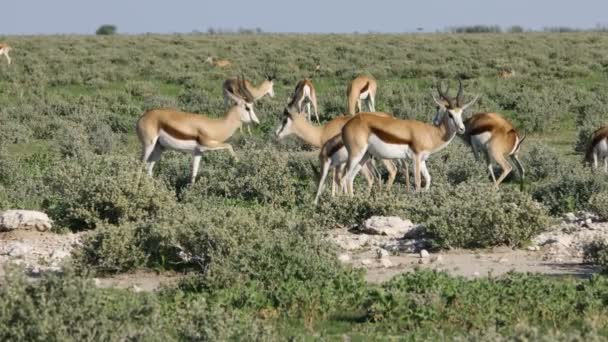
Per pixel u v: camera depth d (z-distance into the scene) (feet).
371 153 156.35
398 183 174.50
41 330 64.69
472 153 193.36
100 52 447.01
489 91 307.99
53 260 113.09
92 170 149.48
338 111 291.38
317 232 106.73
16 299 66.59
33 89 330.54
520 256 112.06
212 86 346.13
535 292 84.84
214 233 103.09
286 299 85.92
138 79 362.33
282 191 157.17
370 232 127.13
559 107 261.85
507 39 518.37
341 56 440.45
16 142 236.22
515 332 70.49
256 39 548.72
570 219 133.49
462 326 80.53
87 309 66.59
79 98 305.32
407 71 371.97
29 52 447.42
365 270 99.09
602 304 84.02
